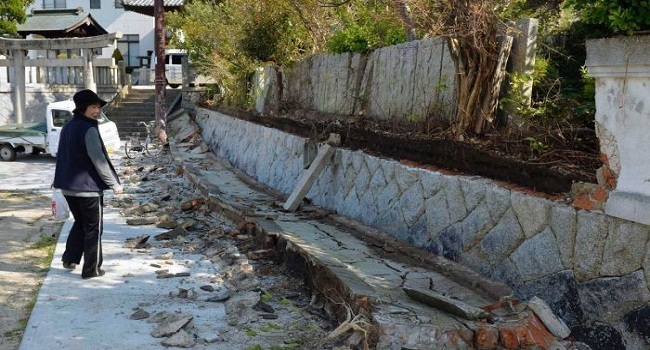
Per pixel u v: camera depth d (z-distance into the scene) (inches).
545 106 201.0
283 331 180.5
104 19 1393.9
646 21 139.9
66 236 296.0
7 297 213.2
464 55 223.6
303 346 169.5
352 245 244.4
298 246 227.9
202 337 175.0
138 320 188.1
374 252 234.1
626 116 147.6
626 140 147.6
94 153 224.1
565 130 188.4
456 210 211.3
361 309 168.2
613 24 143.6
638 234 141.7
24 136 602.5
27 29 1160.2
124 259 257.6
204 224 321.7
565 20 223.8
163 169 522.9
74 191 224.5
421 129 256.5
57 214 271.0
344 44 367.9
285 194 370.6
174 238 293.7
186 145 655.1
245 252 261.4
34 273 242.1
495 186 193.8
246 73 566.6
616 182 151.4
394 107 291.6
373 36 347.9
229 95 632.4
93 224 229.1
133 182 468.1
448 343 153.6
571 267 159.3
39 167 567.2
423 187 233.8
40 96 834.8
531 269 173.0
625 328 144.3
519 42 210.7
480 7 206.1
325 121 353.7
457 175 217.3
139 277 233.0
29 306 204.2
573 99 197.3
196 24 719.1
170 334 175.8
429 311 167.2
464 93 225.9
